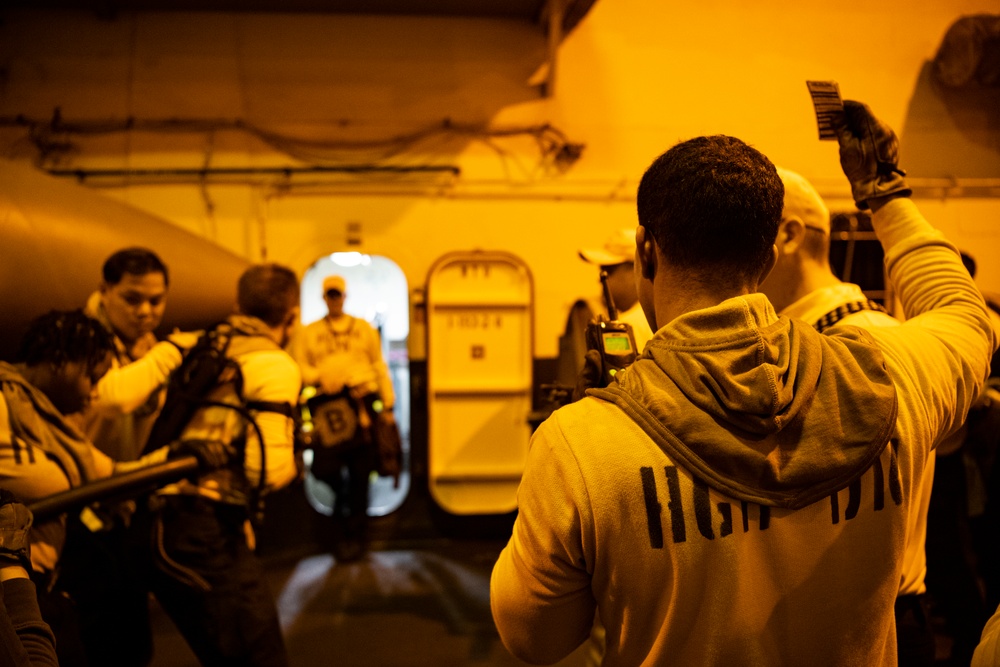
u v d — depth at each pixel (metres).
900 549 0.77
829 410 0.75
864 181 1.10
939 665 2.81
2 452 1.46
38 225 2.44
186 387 1.96
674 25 5.32
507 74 5.26
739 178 0.78
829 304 1.30
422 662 3.08
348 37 5.17
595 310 3.29
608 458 0.74
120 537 1.83
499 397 5.17
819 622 0.74
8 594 1.01
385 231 5.20
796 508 0.72
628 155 5.33
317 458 4.53
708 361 0.74
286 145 5.13
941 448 2.50
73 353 1.63
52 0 4.85
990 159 5.50
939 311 0.94
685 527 0.72
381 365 4.70
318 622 3.56
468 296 5.16
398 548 4.98
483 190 5.26
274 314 2.12
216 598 1.82
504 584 0.82
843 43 5.39
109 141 5.00
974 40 5.13
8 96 4.93
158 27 5.04
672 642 0.73
